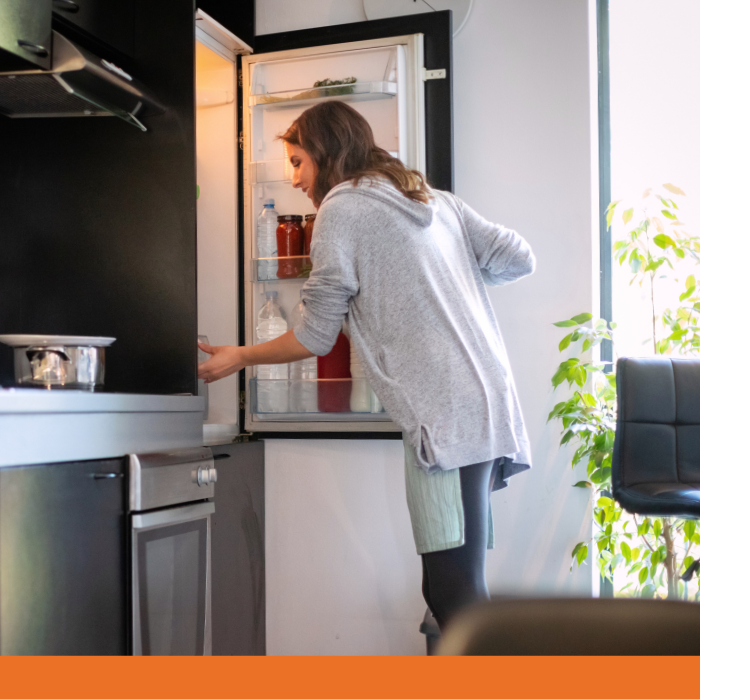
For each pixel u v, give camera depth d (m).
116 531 1.52
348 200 1.65
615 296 2.55
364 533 2.41
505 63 2.41
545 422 2.35
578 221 2.34
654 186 2.56
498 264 1.88
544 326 2.36
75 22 1.83
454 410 1.58
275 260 2.34
